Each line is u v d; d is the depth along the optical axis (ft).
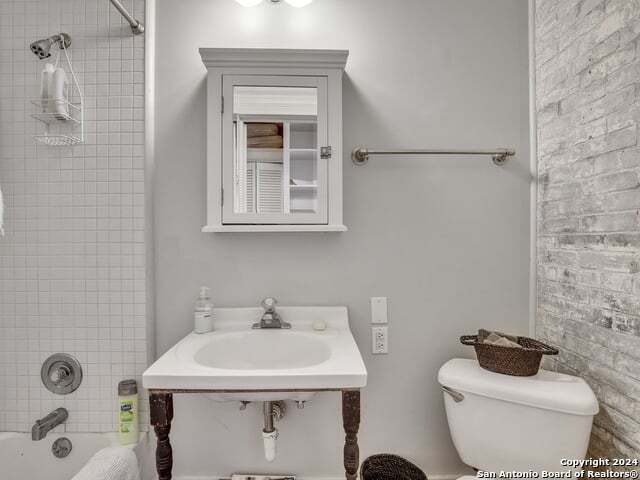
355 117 4.66
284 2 4.62
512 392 3.64
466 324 4.71
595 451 3.84
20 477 4.33
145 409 4.44
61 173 4.39
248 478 4.48
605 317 3.69
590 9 3.84
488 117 4.71
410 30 4.68
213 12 4.58
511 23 4.71
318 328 4.28
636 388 3.36
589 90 3.87
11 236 4.40
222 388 3.07
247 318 4.52
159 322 4.57
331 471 4.62
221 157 4.26
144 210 4.40
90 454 4.33
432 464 4.68
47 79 4.09
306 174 4.31
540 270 4.66
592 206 3.84
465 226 4.71
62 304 4.41
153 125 4.58
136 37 4.39
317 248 4.64
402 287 4.68
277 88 4.29
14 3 4.38
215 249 4.59
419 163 4.68
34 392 4.41
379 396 4.67
